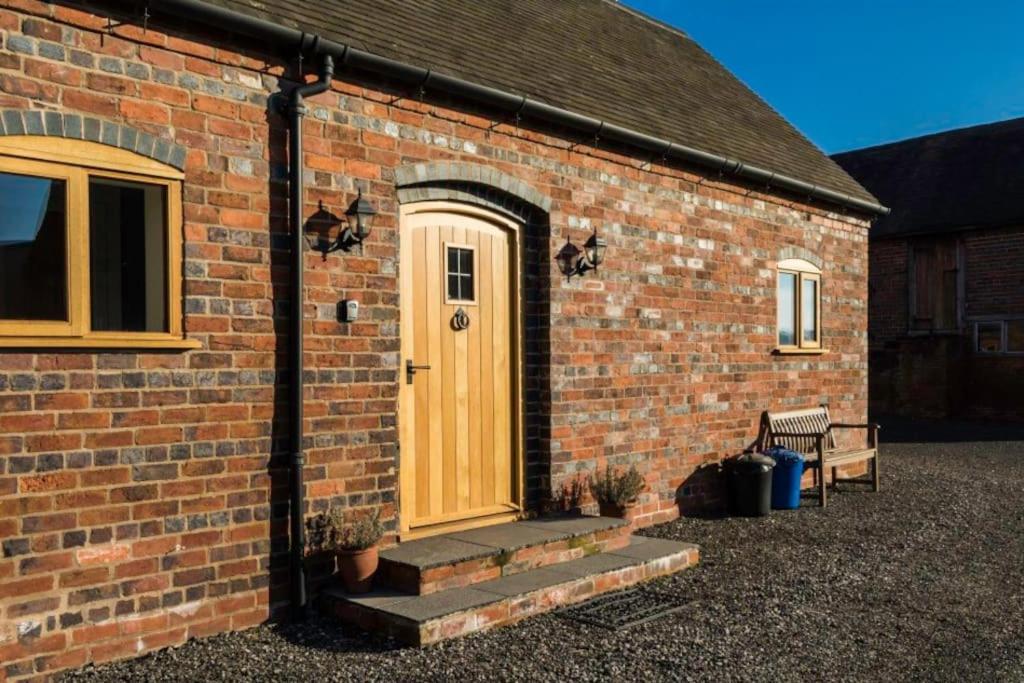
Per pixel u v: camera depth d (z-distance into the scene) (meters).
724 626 5.66
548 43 9.27
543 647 5.18
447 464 6.89
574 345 7.80
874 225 22.27
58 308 4.76
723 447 9.58
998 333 20.06
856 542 8.18
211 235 5.31
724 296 9.57
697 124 9.77
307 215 5.79
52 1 4.70
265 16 5.52
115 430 4.88
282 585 5.58
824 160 12.21
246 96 5.50
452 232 6.99
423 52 6.66
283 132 5.67
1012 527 9.08
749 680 4.78
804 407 10.92
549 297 7.57
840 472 11.84
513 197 7.31
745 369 9.90
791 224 10.68
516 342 7.47
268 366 5.54
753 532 8.48
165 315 5.14
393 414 6.25
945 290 21.00
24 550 4.54
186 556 5.15
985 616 6.08
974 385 20.39
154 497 5.02
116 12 4.93
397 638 5.20
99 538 4.80
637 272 8.47
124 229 5.01
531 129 7.39
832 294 11.51
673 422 8.91
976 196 20.94
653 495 8.70
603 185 8.10
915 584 6.84
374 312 6.14
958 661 5.17
